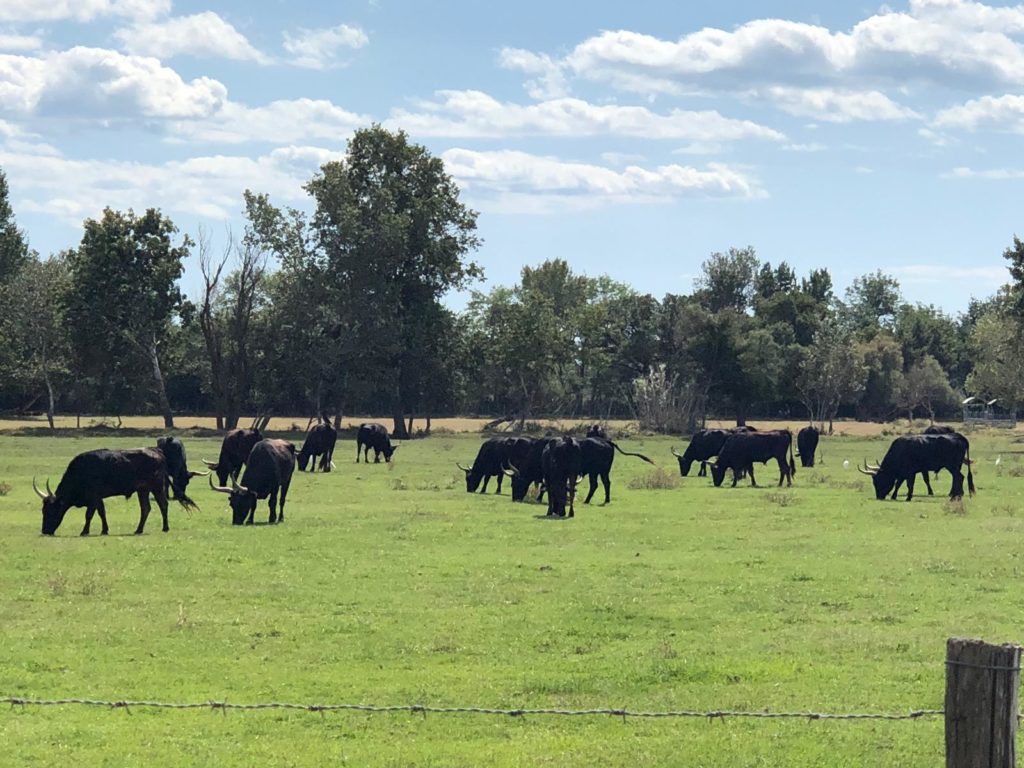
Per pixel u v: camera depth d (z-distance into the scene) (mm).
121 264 91375
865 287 191625
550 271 144250
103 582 19781
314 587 19578
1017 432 106688
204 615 17250
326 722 12180
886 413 134750
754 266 145375
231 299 98062
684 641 15758
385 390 93750
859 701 12680
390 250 88000
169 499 34844
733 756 11008
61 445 69125
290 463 29734
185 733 11750
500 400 125500
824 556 23359
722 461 42781
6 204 105375
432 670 14195
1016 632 16078
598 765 10789
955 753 7598
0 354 96562
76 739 11469
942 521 29953
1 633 15945
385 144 92562
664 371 101000
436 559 22812
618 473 50688
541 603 18312
